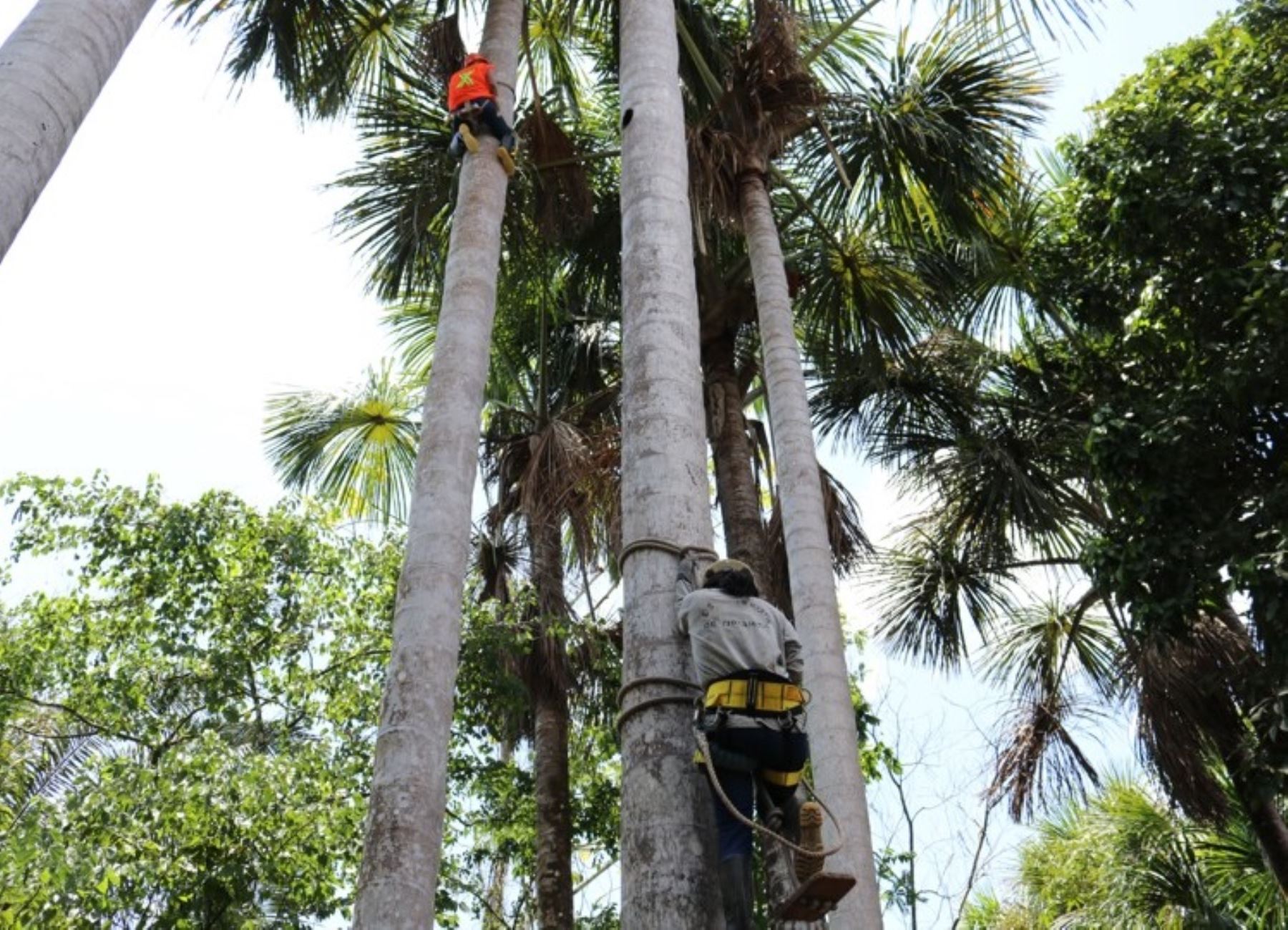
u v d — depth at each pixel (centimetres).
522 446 1350
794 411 963
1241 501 1051
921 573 1431
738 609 496
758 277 1045
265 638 1267
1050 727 1319
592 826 1454
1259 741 1069
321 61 1094
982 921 1786
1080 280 1243
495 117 870
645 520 550
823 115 1206
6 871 948
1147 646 1147
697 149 1064
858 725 1520
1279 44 1173
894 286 1288
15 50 521
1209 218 1095
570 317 1436
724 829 464
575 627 1314
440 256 1244
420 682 650
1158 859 1350
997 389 1416
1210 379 1072
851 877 420
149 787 1027
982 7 1141
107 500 1279
